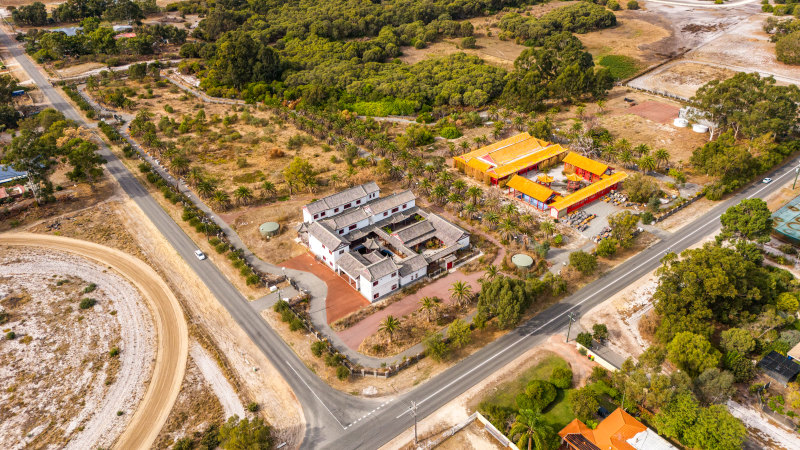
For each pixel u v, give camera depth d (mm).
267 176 158625
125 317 106812
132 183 156500
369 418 84625
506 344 98812
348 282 115688
